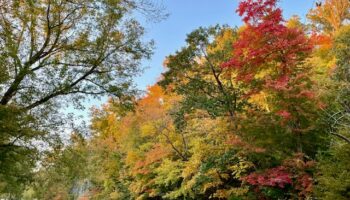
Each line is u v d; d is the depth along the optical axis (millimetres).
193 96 15375
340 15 23062
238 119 13078
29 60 10906
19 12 11023
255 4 12352
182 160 18766
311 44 12031
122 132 26422
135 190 22609
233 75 16469
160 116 21141
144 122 22500
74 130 11773
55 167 11852
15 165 11117
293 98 11641
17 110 9852
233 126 13117
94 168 27500
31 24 11117
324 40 16609
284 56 12016
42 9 11258
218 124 13938
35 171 12016
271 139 12383
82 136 12016
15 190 12320
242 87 14094
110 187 29516
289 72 12070
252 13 12492
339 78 11039
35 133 10258
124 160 26328
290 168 11734
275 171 11703
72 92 11664
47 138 10891
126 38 12430
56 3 11320
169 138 20047
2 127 9508
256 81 12984
